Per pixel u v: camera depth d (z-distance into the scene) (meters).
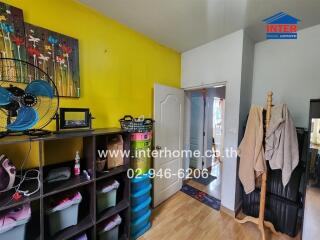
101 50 1.82
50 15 1.44
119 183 1.69
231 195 2.21
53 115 1.34
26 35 1.31
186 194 2.76
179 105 2.78
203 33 2.19
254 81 2.46
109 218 1.62
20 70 1.29
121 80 2.03
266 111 1.79
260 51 2.40
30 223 1.31
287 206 1.83
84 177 1.38
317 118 1.52
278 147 1.67
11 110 1.07
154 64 2.44
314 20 1.86
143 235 1.84
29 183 1.22
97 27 1.77
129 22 1.95
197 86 2.66
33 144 1.40
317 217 1.59
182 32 2.17
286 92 2.19
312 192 1.60
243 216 2.18
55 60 1.47
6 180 1.02
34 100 1.13
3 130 1.21
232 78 2.19
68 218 1.30
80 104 1.67
